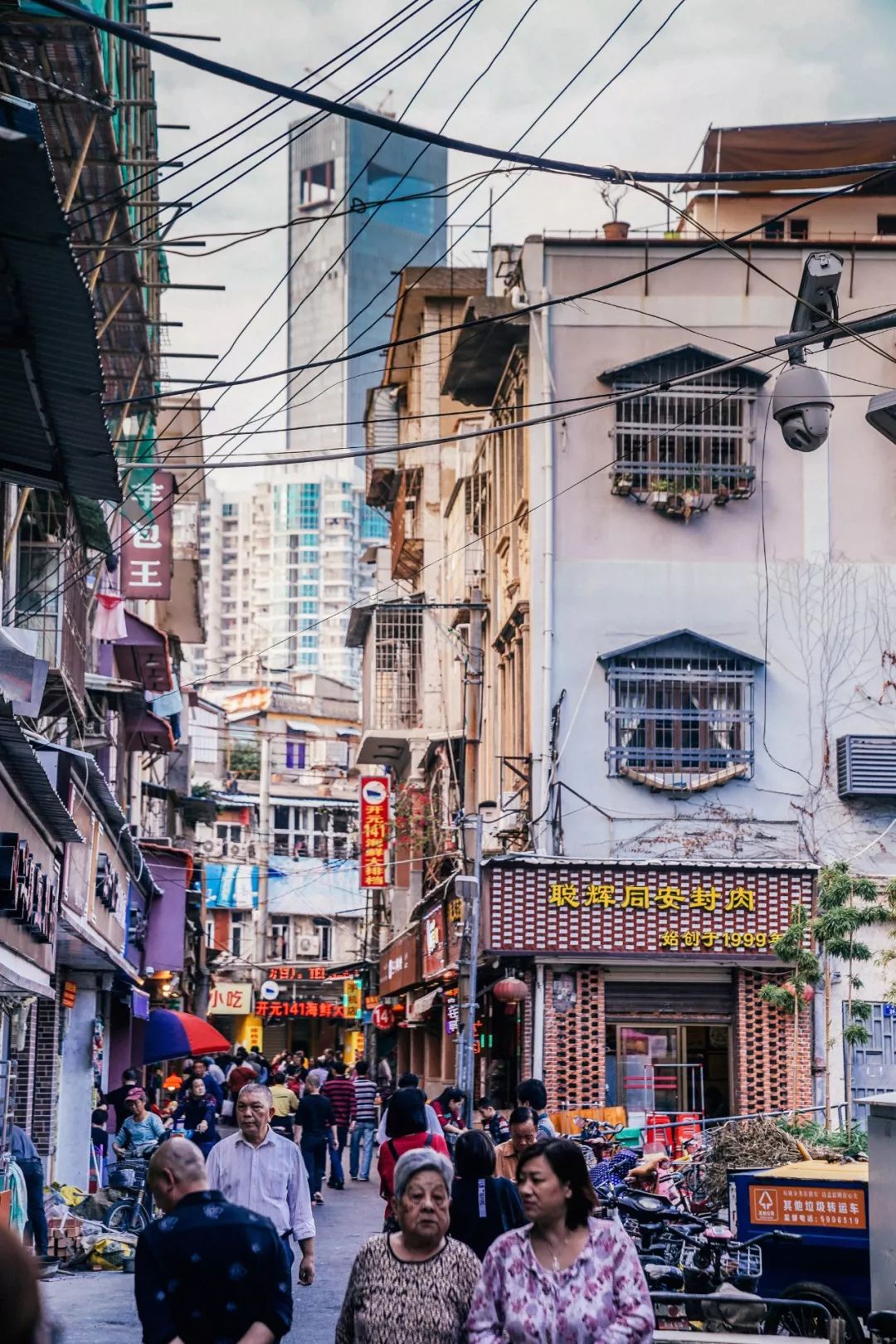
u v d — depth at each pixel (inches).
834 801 1051.9
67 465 413.4
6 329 337.1
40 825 620.4
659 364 1080.2
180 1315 231.6
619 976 1015.0
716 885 1005.2
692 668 1062.4
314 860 2928.2
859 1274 443.2
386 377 1868.8
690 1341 347.3
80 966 994.7
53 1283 618.5
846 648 1069.1
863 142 1412.4
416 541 1727.4
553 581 1067.9
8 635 586.6
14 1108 816.3
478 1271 248.7
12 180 272.8
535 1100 503.5
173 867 1373.0
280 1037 3080.7
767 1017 999.0
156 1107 1242.0
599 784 1048.8
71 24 625.9
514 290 1155.9
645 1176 507.8
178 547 1675.7
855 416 1083.9
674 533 1075.3
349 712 3609.7
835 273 448.1
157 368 1109.1
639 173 404.5
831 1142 627.8
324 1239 743.7
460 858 1116.5
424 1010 1350.9
